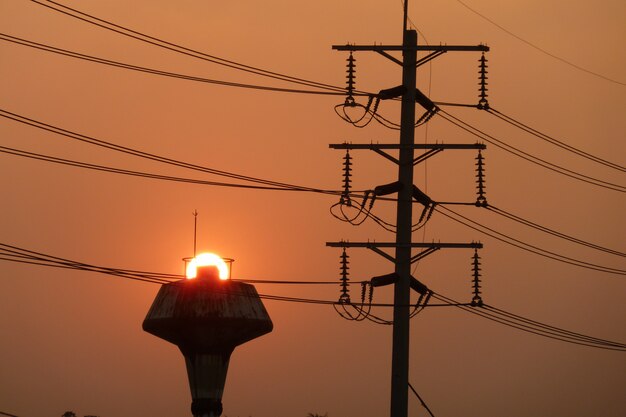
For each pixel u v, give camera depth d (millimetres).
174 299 169625
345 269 159875
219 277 172750
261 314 172500
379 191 157625
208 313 167125
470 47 162375
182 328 168000
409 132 159250
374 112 160875
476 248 161250
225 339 168875
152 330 171625
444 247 158000
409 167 159000
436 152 159000
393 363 154000
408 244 157000
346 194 159375
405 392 152875
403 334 154625
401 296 155875
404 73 160750
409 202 158000
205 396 169000
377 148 159125
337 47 161125
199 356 169125
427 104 163375
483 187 169500
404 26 162625
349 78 161125
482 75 170500
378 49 160500
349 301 159375
